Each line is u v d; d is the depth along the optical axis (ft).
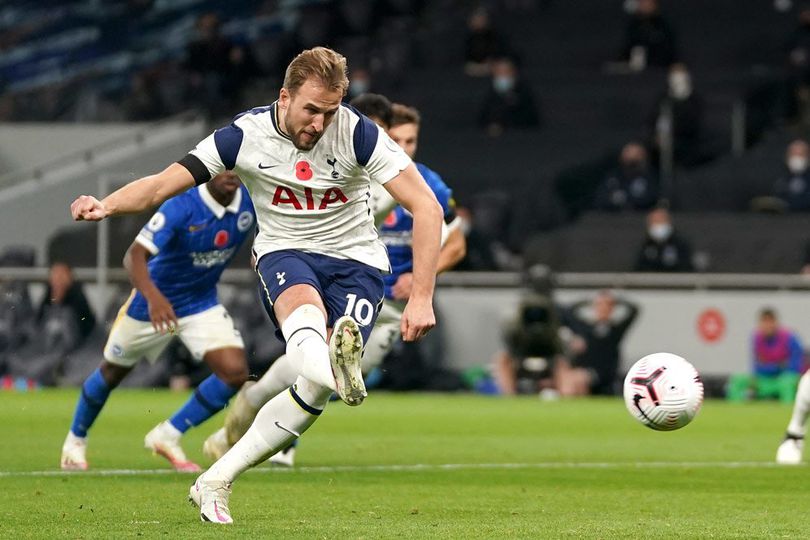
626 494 76.02
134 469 87.81
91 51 283.38
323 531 56.49
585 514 65.36
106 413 146.30
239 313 188.24
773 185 234.99
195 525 57.93
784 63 266.57
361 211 61.93
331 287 61.46
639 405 68.23
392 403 176.65
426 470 89.92
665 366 68.33
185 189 58.29
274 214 61.00
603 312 194.49
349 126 58.95
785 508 69.41
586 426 138.92
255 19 288.10
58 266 193.88
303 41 278.26
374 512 65.10
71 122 263.90
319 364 55.52
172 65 270.46
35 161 248.32
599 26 284.41
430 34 286.05
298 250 61.26
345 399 53.67
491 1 296.30
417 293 57.16
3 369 195.31
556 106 265.95
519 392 194.49
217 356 86.79
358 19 287.48
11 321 195.93
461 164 250.16
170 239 85.51
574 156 249.96
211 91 252.01
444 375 201.57
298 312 57.88
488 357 203.00
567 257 217.36
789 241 216.33
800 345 191.31
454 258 96.22
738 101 258.37
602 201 229.25
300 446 110.73
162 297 85.56
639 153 229.66
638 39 266.16
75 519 60.44
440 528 58.39
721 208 234.99
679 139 241.55
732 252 217.15
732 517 64.80
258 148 59.06
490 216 229.66
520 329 192.54
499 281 203.72
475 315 203.51
